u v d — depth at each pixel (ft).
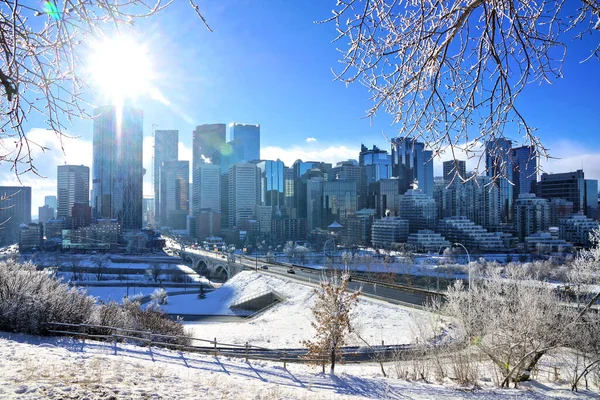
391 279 286.05
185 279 422.00
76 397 26.96
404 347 98.17
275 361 87.35
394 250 554.87
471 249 516.73
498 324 66.54
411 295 180.04
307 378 64.34
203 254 526.16
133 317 106.73
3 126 12.60
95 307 91.50
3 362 37.11
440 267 332.19
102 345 65.05
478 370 73.97
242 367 65.72
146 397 29.68
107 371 38.99
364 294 176.55
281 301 222.28
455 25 12.42
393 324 132.05
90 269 477.77
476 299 78.54
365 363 90.68
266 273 302.45
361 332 116.98
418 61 13.42
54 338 66.54
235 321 205.98
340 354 78.28
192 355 69.62
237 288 279.69
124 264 541.75
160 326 107.76
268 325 158.81
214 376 48.62
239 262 404.77
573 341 64.90
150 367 47.11
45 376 32.78
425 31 13.08
